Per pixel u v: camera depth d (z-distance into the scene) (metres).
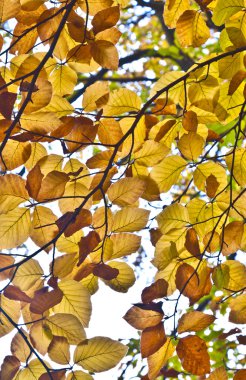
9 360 1.60
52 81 1.72
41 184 1.64
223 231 1.70
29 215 1.67
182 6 1.73
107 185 1.73
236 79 1.66
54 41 1.60
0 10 1.66
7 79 1.69
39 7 1.71
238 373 1.66
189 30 1.73
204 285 1.72
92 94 1.69
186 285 1.69
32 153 1.72
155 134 1.75
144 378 1.73
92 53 1.66
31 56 1.67
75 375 1.59
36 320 1.59
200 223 1.71
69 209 1.71
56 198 1.65
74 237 1.69
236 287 1.72
